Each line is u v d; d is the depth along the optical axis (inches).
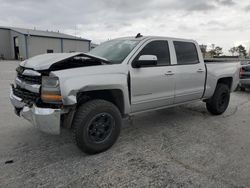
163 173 117.0
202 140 162.2
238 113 239.6
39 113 120.0
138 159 132.0
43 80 122.1
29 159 129.4
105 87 135.0
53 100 119.4
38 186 104.3
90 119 131.0
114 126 143.0
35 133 167.5
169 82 174.2
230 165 125.9
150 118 214.7
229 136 170.7
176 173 117.0
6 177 110.7
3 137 159.3
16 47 1814.7
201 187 105.2
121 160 130.6
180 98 187.2
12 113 216.2
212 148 148.4
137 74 152.0
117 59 153.3
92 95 143.6
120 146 150.0
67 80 120.3
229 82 240.1
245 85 368.8
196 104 275.1
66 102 119.6
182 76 183.6
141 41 163.6
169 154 138.9
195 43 202.2
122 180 110.4
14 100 142.4
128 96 148.6
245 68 365.7
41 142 152.9
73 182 108.2
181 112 237.8
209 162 129.1
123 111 150.8
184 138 165.8
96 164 125.6
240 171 119.6
